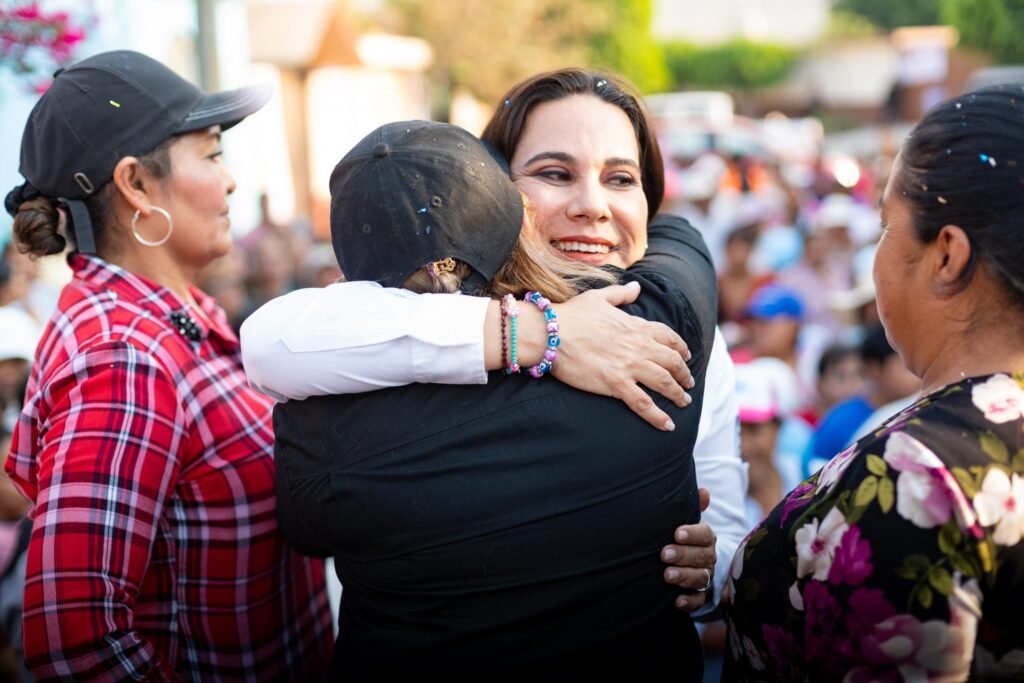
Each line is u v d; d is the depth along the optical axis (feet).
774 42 90.68
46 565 4.65
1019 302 3.76
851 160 45.62
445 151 4.31
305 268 21.74
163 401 5.03
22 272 13.57
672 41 89.20
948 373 3.95
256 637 5.50
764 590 4.05
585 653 4.21
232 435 5.39
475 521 4.09
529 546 4.08
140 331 5.22
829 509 3.78
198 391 5.32
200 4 15.97
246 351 4.46
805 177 47.42
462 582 4.13
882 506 3.58
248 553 5.40
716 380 5.42
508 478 4.10
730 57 88.07
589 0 59.16
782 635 3.98
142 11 18.20
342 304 4.29
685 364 4.39
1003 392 3.75
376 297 4.28
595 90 5.36
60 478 4.73
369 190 4.25
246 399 5.58
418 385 4.25
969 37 38.65
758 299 14.20
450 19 55.52
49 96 5.49
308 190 39.58
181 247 5.78
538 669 4.19
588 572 4.14
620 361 4.20
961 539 3.49
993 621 3.66
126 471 4.81
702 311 4.68
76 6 10.43
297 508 4.49
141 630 5.25
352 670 4.54
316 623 6.07
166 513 5.23
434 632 4.20
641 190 5.36
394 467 4.15
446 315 4.17
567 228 5.15
